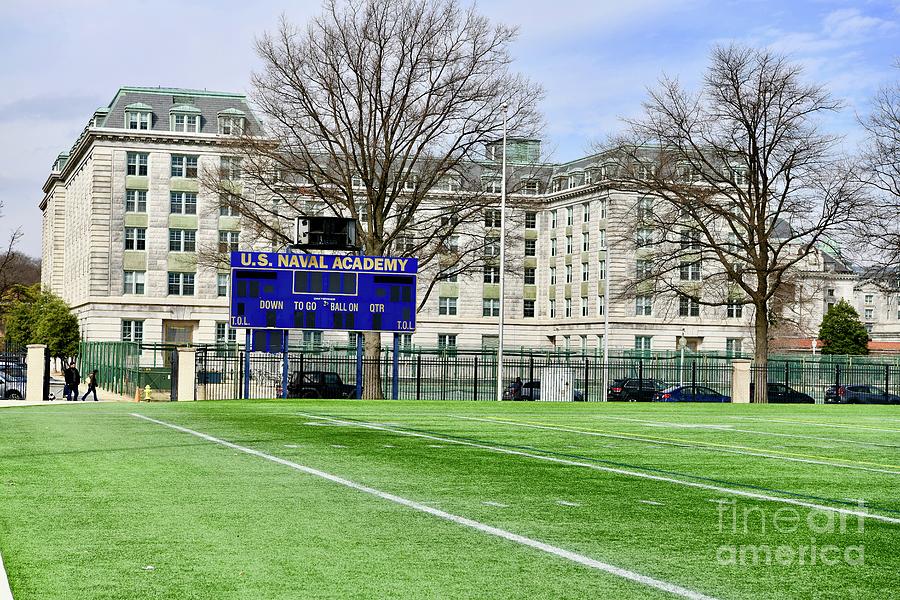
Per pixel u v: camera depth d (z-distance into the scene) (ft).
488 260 167.63
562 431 75.05
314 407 109.81
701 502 37.70
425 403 127.75
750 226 172.24
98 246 272.72
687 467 50.03
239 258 131.13
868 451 61.11
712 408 126.21
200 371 158.30
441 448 58.39
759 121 169.58
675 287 177.37
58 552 27.43
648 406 129.49
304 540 29.35
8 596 22.68
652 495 39.40
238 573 25.14
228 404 116.57
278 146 156.04
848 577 25.67
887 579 25.50
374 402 128.47
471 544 29.04
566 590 23.82
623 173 201.05
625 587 24.21
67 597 22.67
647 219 183.32
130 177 274.77
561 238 309.22
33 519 32.42
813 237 167.84
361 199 216.13
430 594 23.30
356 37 153.58
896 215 162.50
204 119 283.79
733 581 25.05
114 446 57.21
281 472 45.29
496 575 25.23
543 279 317.83
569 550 28.40
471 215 165.99
